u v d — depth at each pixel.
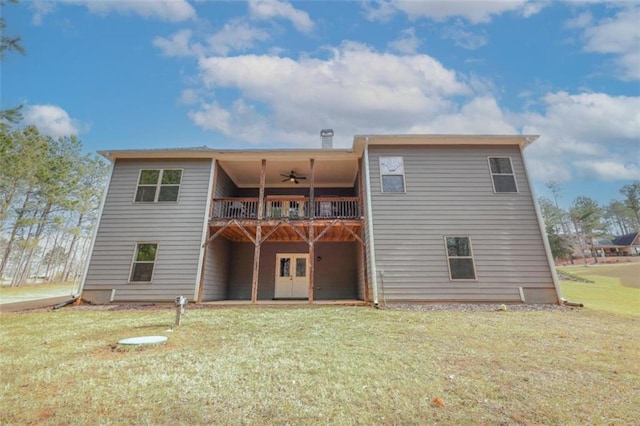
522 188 9.38
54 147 20.23
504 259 8.74
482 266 8.69
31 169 17.91
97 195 23.45
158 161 10.44
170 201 9.99
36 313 7.61
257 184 13.16
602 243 41.25
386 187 9.45
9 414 2.38
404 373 3.29
